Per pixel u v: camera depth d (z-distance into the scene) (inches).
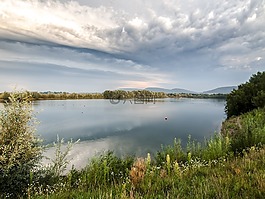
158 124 1475.1
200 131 1141.7
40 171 227.8
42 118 1870.1
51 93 6402.6
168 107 3442.4
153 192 149.2
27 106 223.0
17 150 202.4
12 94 218.7
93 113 2367.1
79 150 722.8
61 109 2920.8
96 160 300.5
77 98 6791.3
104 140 940.6
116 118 1875.0
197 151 356.5
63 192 181.9
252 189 132.6
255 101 853.2
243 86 1138.7
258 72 1192.2
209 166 224.4
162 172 211.8
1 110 215.6
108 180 228.7
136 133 1117.7
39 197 167.8
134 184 175.0
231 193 130.0
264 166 178.1
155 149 756.0
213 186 142.6
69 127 1342.3
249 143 295.1
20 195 187.5
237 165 193.6
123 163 303.9
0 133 207.8
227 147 306.8
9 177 190.4
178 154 344.5
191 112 2470.5
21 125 216.8
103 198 141.8
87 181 228.1
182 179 182.7
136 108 3193.9
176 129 1234.0
